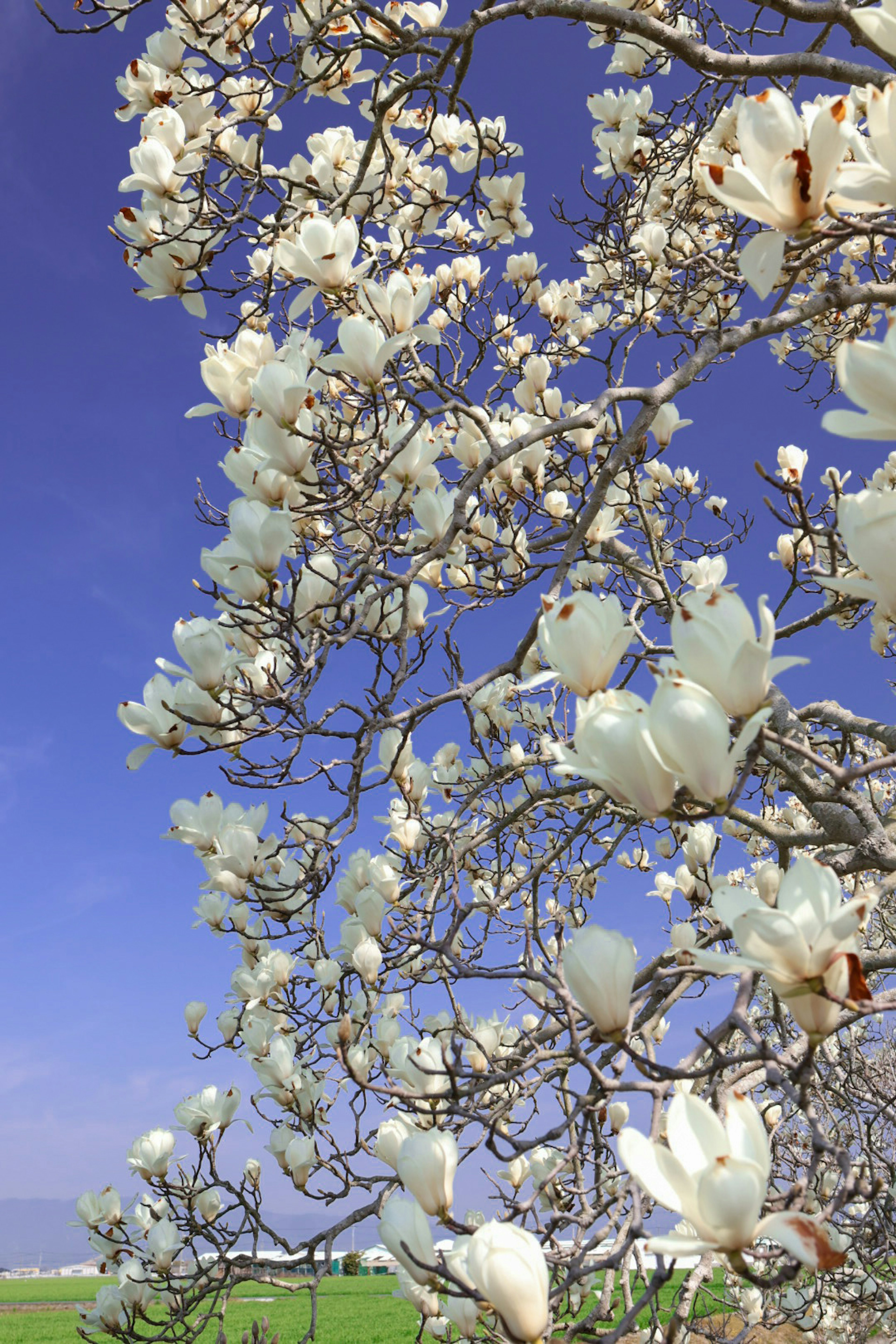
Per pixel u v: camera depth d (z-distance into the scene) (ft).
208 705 9.75
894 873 7.22
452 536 10.22
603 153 18.80
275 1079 13.10
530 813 16.42
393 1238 5.82
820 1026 4.08
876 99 4.69
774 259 5.35
